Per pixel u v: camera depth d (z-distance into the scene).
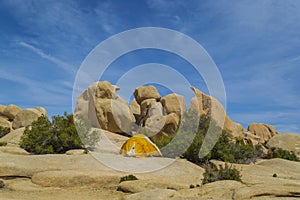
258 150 28.84
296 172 19.94
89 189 13.12
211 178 13.32
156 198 9.37
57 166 15.64
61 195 11.93
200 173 16.59
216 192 10.40
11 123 39.28
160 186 12.28
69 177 13.70
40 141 22.61
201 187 11.28
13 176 14.40
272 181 13.02
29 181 14.14
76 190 12.88
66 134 22.80
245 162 24.14
